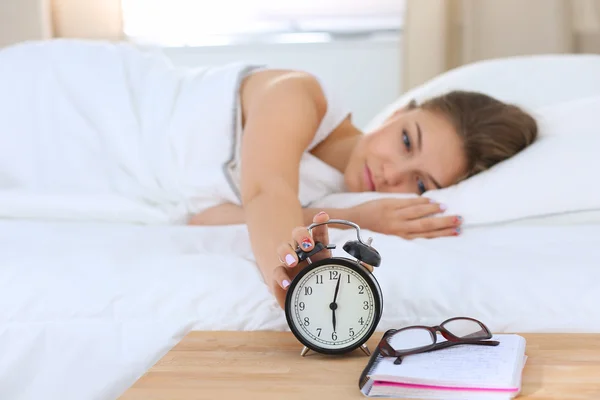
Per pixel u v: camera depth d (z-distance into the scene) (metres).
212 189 1.54
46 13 2.80
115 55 1.73
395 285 1.07
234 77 1.56
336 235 1.24
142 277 1.11
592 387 0.77
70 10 2.82
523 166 1.40
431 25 2.61
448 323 0.89
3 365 1.08
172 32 3.00
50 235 1.30
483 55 2.67
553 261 1.10
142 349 1.06
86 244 1.22
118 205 1.49
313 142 1.59
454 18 2.69
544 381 0.78
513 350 0.83
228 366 0.86
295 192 1.18
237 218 1.50
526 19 2.61
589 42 2.64
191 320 1.07
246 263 1.15
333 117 1.58
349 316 0.88
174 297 1.09
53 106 1.68
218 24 3.00
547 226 1.32
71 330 1.08
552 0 2.58
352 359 0.88
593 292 1.04
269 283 1.00
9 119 1.68
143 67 1.71
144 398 0.77
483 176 1.42
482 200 1.36
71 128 1.66
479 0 2.65
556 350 0.89
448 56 2.68
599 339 0.94
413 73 2.65
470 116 1.48
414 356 0.83
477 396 0.74
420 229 1.33
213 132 1.54
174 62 2.94
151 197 1.61
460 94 1.53
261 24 3.01
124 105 1.64
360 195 1.46
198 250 1.24
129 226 1.38
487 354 0.82
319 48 2.86
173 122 1.58
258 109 1.32
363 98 2.87
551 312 1.03
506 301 1.04
